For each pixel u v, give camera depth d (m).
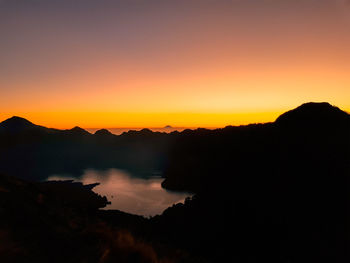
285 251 44.66
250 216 60.34
